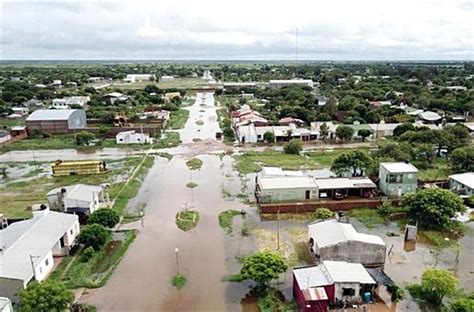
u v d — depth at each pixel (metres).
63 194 47.91
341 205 51.72
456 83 191.38
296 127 97.44
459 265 38.34
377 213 50.69
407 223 47.97
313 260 39.03
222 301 32.72
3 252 34.38
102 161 71.44
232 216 50.31
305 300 29.88
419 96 135.12
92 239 40.66
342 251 36.94
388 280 33.03
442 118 103.50
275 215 50.72
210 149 84.81
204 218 49.84
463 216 49.00
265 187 52.88
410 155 68.31
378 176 58.66
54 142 92.31
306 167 69.75
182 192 59.09
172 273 37.19
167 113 120.12
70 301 29.36
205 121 118.62
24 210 51.88
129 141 90.38
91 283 35.03
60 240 39.75
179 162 75.44
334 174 64.06
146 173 68.81
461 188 55.09
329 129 92.62
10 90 163.50
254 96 163.62
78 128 102.44
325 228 40.44
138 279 36.19
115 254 40.78
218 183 62.94
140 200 55.97
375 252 37.22
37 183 63.66
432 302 32.00
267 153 80.31
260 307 31.55
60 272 36.66
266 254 34.59
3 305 27.31
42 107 136.62
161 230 46.47
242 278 34.44
